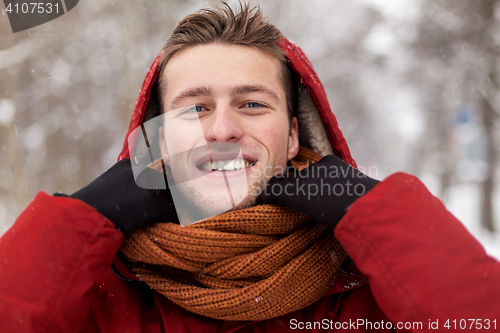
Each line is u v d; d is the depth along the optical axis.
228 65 1.14
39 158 8.30
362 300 1.09
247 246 1.02
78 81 8.42
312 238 1.03
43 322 0.84
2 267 0.88
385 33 10.80
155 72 1.28
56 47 7.61
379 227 0.85
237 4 1.26
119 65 8.27
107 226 0.92
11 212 6.10
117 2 7.57
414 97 10.55
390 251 0.83
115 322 1.07
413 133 12.97
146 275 1.04
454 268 0.82
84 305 0.89
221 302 0.97
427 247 0.83
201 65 1.14
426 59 9.25
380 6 11.55
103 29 8.20
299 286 0.98
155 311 1.11
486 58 8.16
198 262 1.03
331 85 12.59
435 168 11.66
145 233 1.01
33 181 8.06
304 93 1.37
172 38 1.24
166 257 0.98
